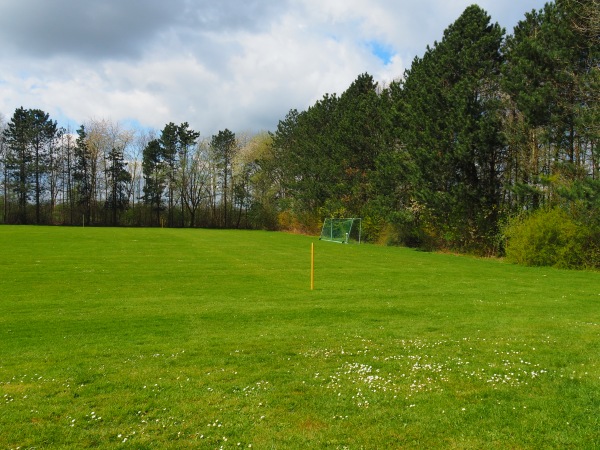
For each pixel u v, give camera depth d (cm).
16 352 826
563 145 2575
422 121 3341
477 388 631
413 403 583
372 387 639
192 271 2058
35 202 7750
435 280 1864
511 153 3120
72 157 8025
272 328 1025
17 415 551
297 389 635
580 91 2375
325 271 2141
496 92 3091
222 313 1187
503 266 2467
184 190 8156
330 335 955
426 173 3306
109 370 722
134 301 1352
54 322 1070
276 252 3123
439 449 469
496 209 3164
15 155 7562
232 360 776
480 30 3189
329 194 5247
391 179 3825
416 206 3716
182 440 490
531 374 683
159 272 2003
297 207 6200
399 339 916
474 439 488
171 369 727
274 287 1652
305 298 1430
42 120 7800
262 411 560
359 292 1551
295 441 486
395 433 502
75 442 488
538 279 1917
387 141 4147
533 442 481
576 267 2356
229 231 6344
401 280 1858
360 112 4625
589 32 2364
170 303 1327
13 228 5450
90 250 2906
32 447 477
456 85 3109
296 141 6384
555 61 2481
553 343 866
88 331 990
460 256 3197
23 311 1192
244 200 8125
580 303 1340
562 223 2434
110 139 8025
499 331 981
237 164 8012
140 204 8331
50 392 626
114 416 550
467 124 2983
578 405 568
